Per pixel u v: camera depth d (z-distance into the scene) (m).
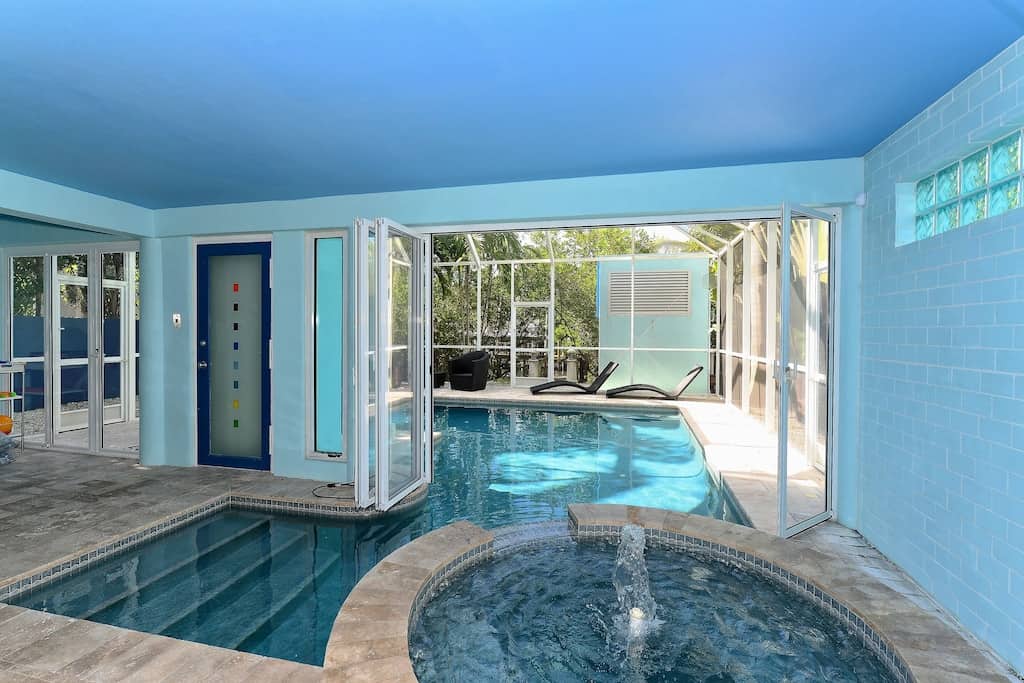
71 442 6.81
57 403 6.84
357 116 3.30
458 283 14.47
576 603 3.31
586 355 13.76
